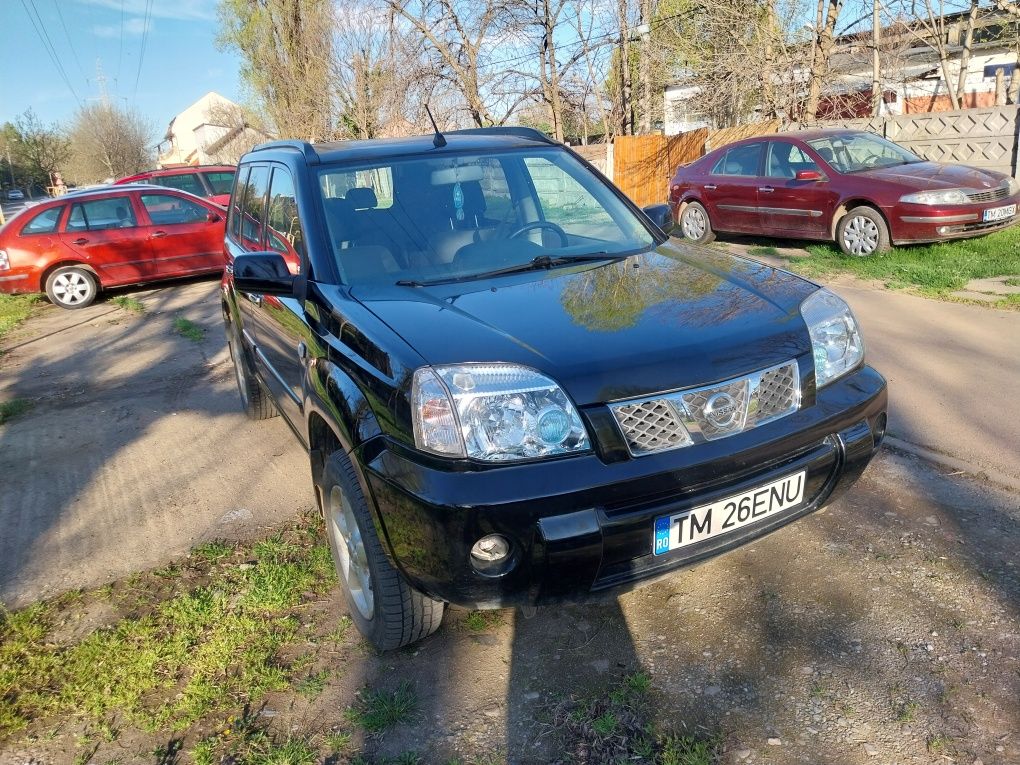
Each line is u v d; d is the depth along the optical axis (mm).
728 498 2367
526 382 2229
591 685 2531
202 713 2547
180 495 4246
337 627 2955
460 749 2314
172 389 6328
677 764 2176
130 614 3154
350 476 2598
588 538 2174
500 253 3293
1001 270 7652
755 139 10312
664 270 3045
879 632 2656
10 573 3547
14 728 2557
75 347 8195
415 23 19266
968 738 2195
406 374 2297
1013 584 2836
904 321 6301
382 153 3631
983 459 3785
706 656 2621
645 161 16797
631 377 2271
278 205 3801
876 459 3906
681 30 18250
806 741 2234
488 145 3811
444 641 2816
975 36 18859
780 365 2465
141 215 10992
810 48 15367
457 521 2143
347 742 2377
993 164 10695
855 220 8859
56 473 4711
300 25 21594
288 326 3418
